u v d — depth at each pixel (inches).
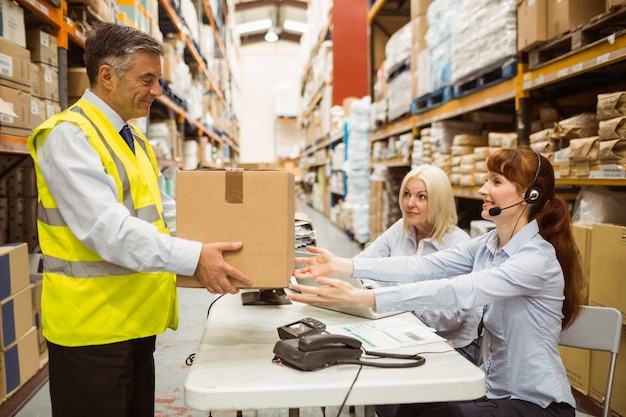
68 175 51.2
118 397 58.0
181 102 224.7
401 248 94.6
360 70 320.2
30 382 104.1
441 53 155.9
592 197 102.8
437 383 43.1
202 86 315.6
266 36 746.2
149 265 49.8
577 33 95.7
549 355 57.3
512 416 55.4
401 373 45.0
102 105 59.1
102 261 55.4
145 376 68.0
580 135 96.9
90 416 57.5
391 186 235.6
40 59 105.8
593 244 91.6
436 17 160.1
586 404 93.1
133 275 57.2
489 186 62.5
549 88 136.8
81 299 54.8
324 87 382.3
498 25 119.2
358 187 276.8
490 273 56.4
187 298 180.1
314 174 542.0
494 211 61.1
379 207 245.6
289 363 46.4
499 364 59.7
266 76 728.3
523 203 60.3
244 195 50.8
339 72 320.8
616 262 86.4
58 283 55.1
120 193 56.7
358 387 42.3
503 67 120.9
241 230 51.0
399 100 203.6
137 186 58.9
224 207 51.0
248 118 726.5
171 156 213.6
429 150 178.2
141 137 70.8
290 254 53.0
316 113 443.8
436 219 87.4
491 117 167.0
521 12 112.1
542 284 56.3
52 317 55.7
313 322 54.4
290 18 704.4
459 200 199.6
